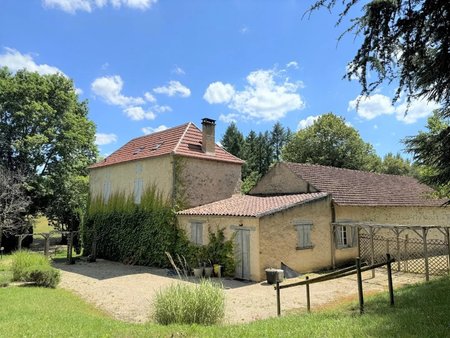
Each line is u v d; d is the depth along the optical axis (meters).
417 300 7.93
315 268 16.69
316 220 17.08
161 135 22.86
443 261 17.38
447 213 24.78
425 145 7.59
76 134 29.02
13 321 7.60
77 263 20.89
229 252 15.72
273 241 15.14
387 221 20.69
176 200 18.70
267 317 9.09
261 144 60.19
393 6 5.24
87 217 25.19
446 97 6.42
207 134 20.59
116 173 23.14
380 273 15.64
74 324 7.51
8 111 26.59
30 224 27.86
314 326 6.38
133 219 20.89
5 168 25.38
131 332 6.70
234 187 21.41
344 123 39.94
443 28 5.39
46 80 28.67
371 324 6.06
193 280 14.95
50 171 28.39
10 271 15.55
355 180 22.47
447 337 5.02
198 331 6.61
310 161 39.44
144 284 14.25
